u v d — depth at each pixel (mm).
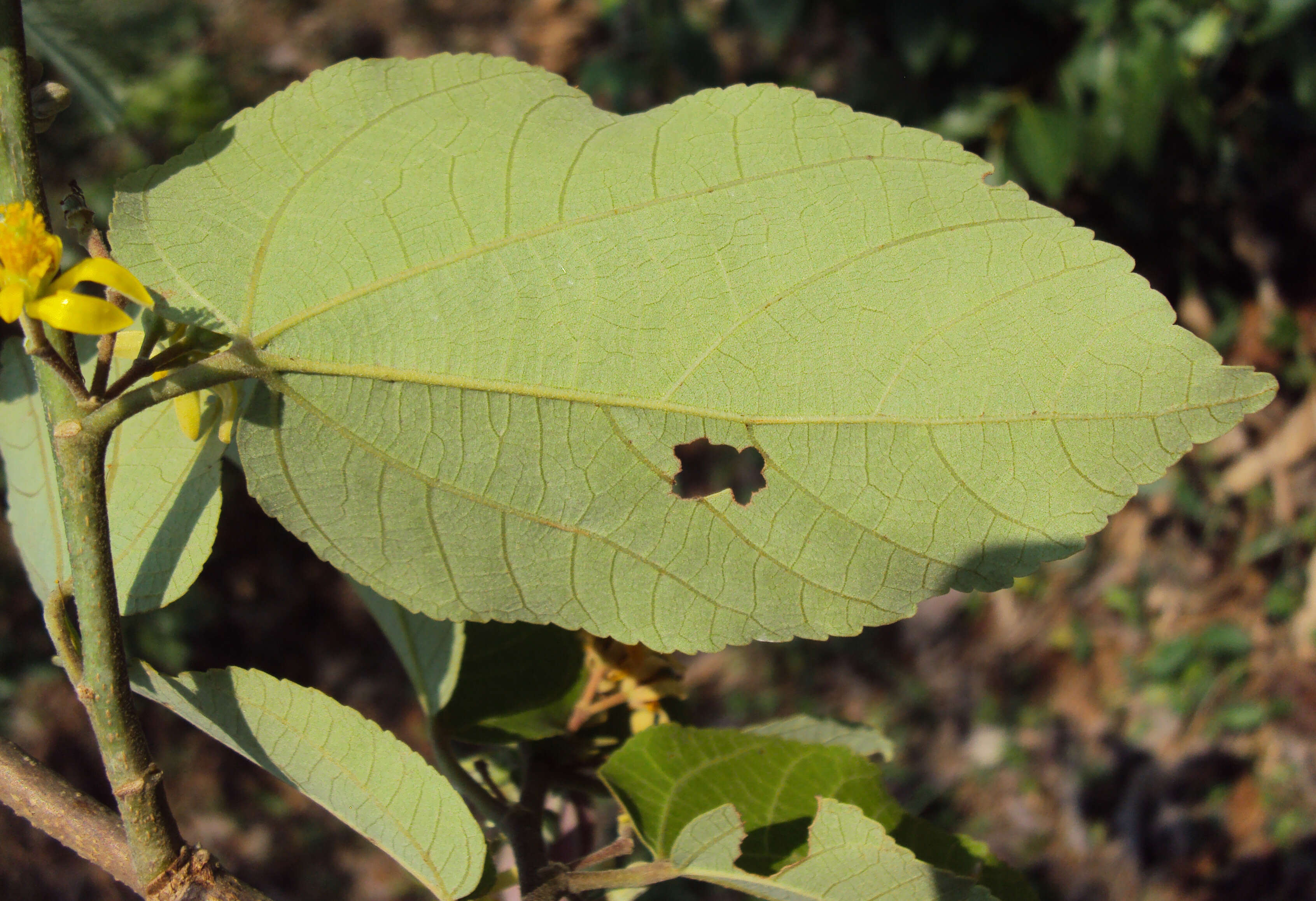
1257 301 1108
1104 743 1110
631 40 1248
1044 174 845
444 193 327
